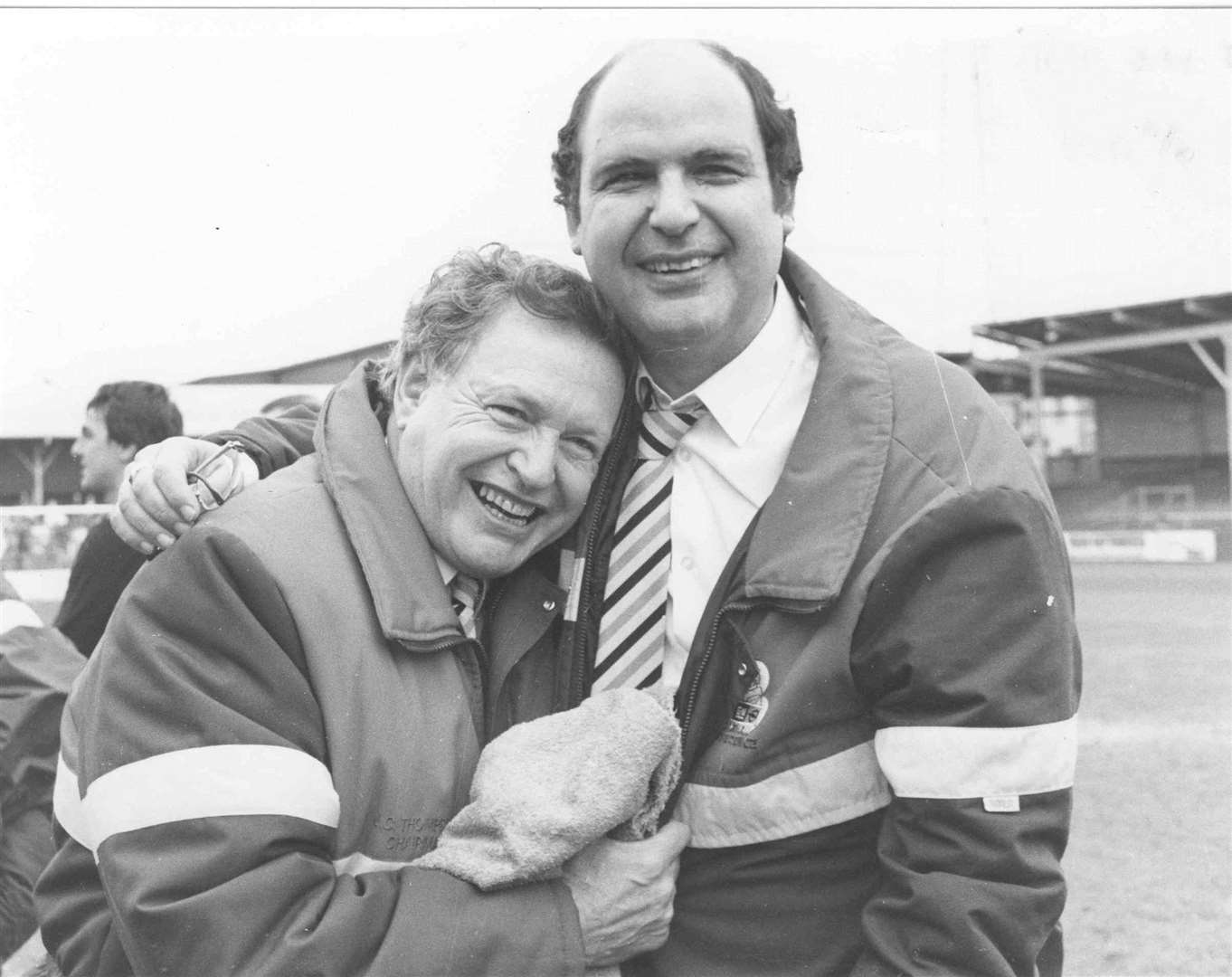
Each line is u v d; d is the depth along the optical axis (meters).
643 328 1.75
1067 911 4.09
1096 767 5.98
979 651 1.57
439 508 1.73
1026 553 1.59
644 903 1.62
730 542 1.76
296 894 1.50
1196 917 3.98
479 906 1.55
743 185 1.72
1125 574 16.39
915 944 1.56
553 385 1.70
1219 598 12.55
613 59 1.82
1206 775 5.73
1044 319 20.45
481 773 1.62
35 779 2.78
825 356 1.76
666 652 1.77
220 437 1.97
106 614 3.34
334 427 1.79
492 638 1.81
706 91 1.70
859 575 1.62
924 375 1.75
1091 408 29.06
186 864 1.48
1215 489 26.88
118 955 1.65
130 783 1.53
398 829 1.61
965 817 1.56
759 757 1.65
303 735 1.58
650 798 1.64
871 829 1.69
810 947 1.68
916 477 1.65
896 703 1.61
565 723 1.63
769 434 1.79
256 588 1.60
